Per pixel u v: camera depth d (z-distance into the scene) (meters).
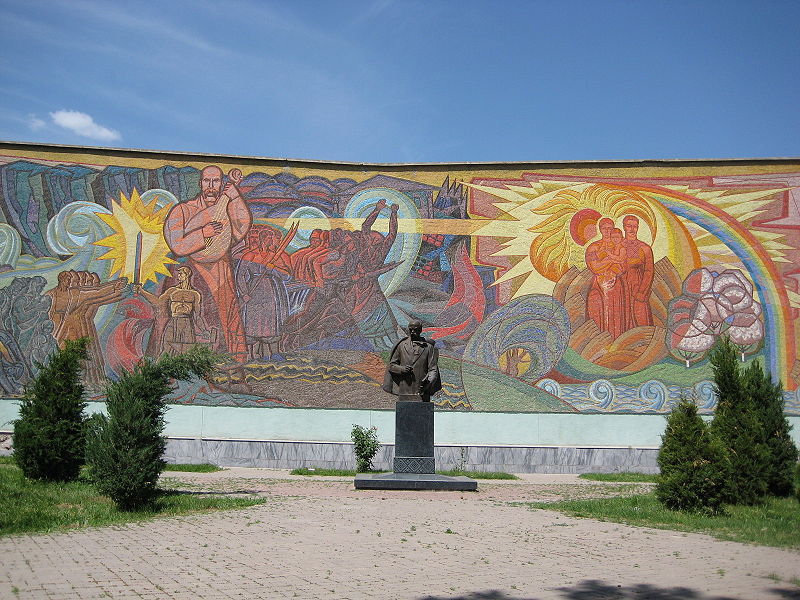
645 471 22.05
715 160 23.44
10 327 22.25
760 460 15.51
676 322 22.83
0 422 21.89
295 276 22.72
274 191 23.06
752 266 23.08
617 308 22.84
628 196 23.33
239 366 22.25
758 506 14.81
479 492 16.48
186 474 19.47
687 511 13.53
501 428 22.30
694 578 8.51
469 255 22.97
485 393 22.39
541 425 22.33
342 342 22.47
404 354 17.47
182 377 14.27
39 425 15.60
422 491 16.20
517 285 22.88
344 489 16.48
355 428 20.98
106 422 13.11
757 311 22.89
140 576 8.12
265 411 22.12
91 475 12.84
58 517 11.77
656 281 22.98
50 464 15.56
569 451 22.08
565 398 22.45
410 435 17.14
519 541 10.61
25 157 22.84
